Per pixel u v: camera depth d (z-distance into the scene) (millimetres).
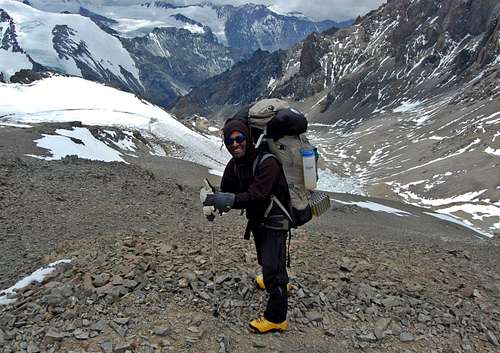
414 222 47094
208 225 15141
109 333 6266
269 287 6391
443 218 59531
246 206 5938
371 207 53094
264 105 5988
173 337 6258
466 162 182375
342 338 6855
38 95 167125
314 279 8789
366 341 6863
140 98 193250
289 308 7426
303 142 6105
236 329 6641
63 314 6660
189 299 7266
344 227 27516
